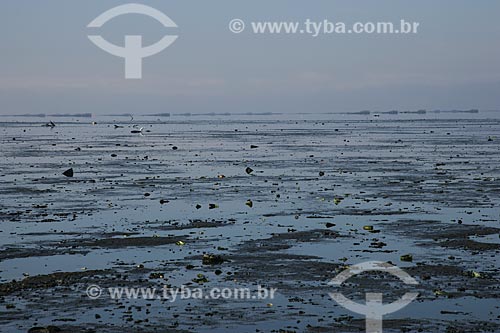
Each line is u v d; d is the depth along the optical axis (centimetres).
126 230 2827
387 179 4762
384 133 13150
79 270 2139
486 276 2045
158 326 1611
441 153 7344
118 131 15088
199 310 1733
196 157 6962
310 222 3005
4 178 4912
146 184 4519
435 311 1719
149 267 2180
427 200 3697
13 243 2553
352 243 2541
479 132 13150
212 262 2238
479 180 4653
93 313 1709
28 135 12731
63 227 2894
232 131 14838
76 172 5372
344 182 4591
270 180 4741
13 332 1565
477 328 1593
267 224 2962
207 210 3381
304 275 2070
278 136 12044
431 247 2469
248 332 1569
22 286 1953
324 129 16012
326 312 1716
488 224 2914
